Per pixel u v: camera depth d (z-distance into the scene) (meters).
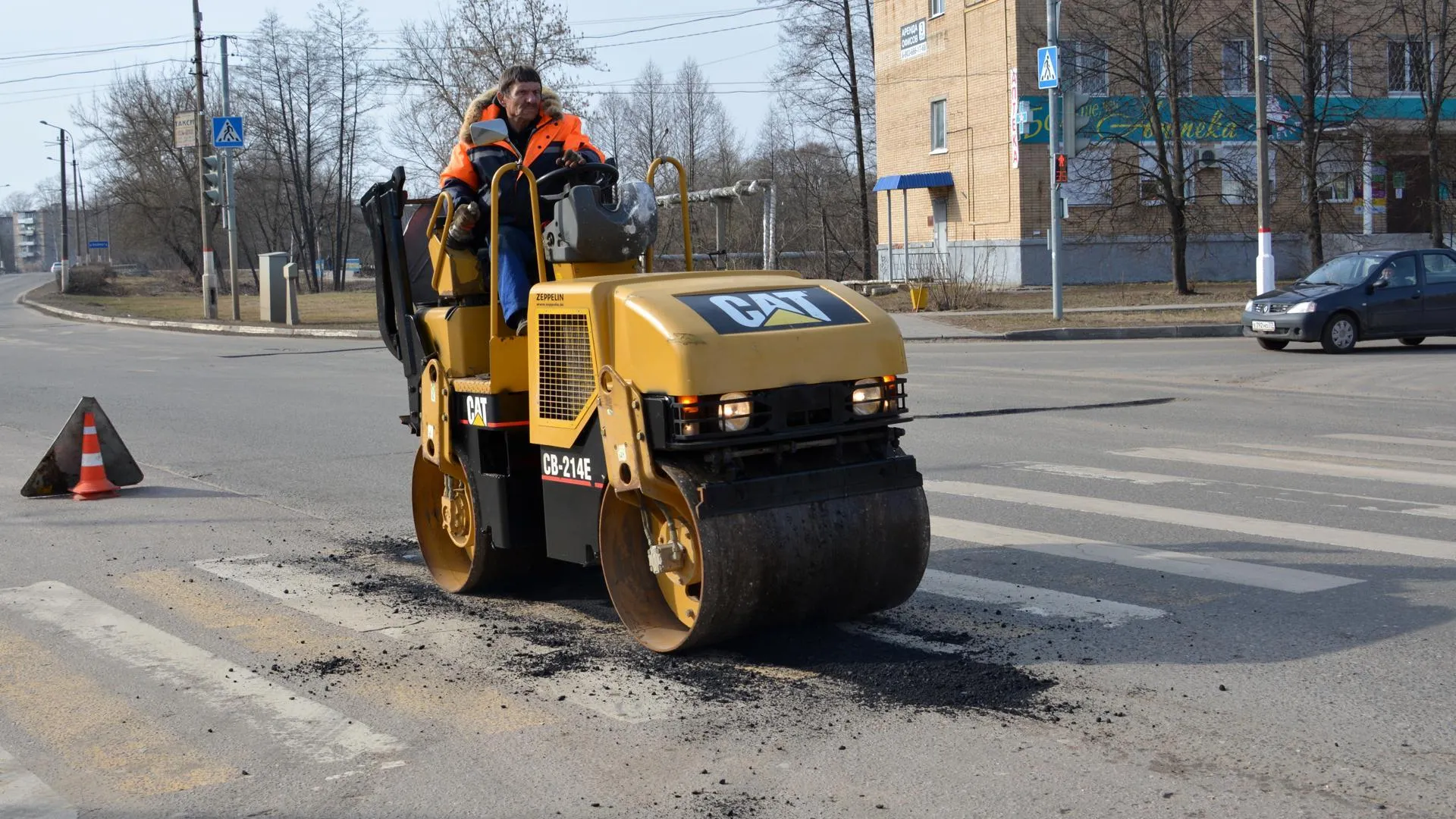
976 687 5.18
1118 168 36.59
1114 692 5.09
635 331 5.37
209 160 35.81
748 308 5.46
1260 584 6.72
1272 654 5.54
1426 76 34.44
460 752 4.68
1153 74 34.50
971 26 39.94
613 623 6.34
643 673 5.52
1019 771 4.32
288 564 7.86
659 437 5.28
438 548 7.25
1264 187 25.97
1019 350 21.89
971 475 10.07
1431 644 5.64
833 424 5.52
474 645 6.04
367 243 94.25
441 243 6.57
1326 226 38.53
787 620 5.67
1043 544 7.73
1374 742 4.52
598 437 5.70
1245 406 13.95
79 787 4.45
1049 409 13.83
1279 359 18.89
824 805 4.10
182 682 5.59
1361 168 36.19
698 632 5.43
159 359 23.89
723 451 5.33
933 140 42.75
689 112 72.75
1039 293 35.84
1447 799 4.04
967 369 18.50
